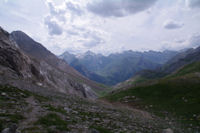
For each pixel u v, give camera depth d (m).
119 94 80.88
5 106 17.12
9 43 86.56
